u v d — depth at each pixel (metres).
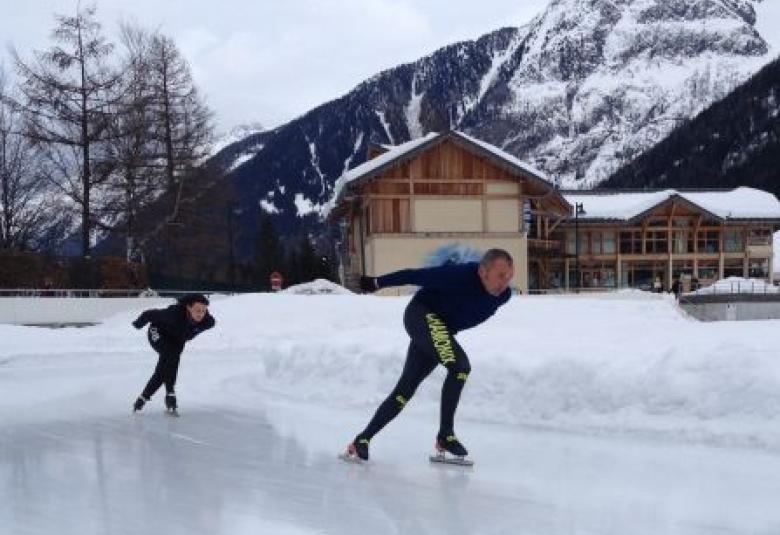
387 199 35.47
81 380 12.04
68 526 4.18
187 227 38.25
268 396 9.59
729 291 36.56
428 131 48.56
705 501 4.65
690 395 6.54
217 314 21.08
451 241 35.56
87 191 34.19
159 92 37.06
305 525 4.20
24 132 33.41
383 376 9.02
